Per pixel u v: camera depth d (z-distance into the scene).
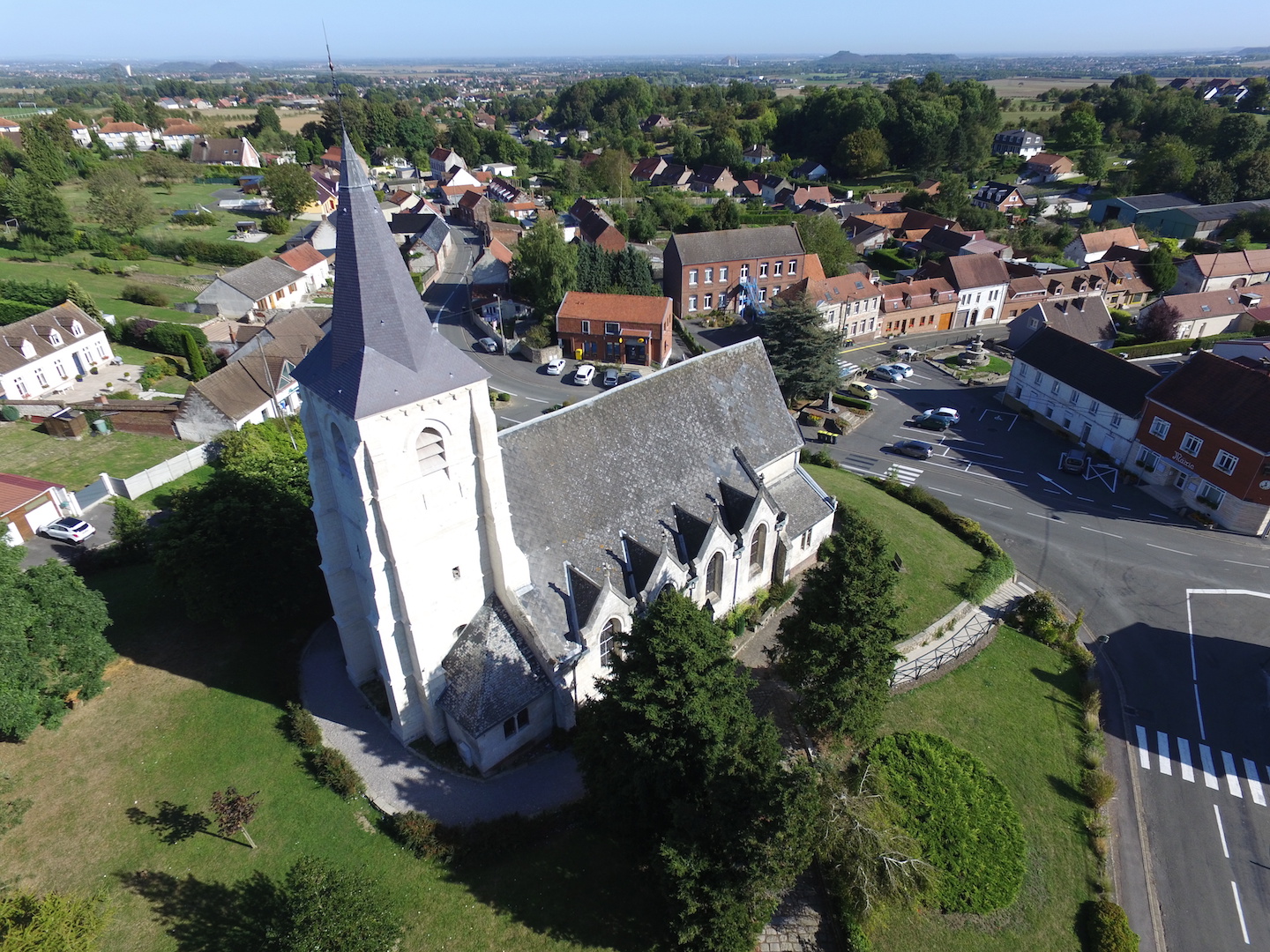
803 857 28.48
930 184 197.12
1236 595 56.38
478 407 33.75
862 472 74.81
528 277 109.06
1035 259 141.75
